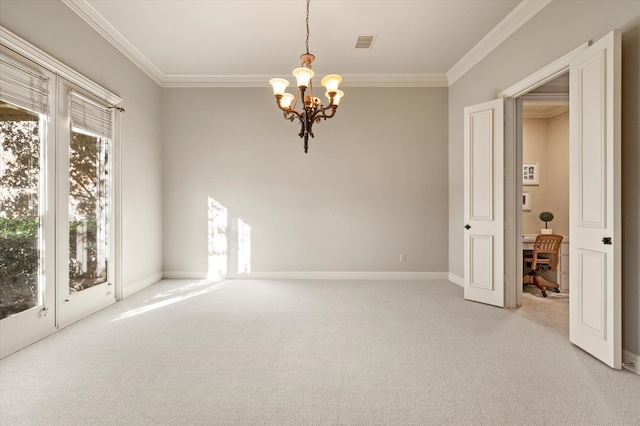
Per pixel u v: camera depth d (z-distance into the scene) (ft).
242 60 15.52
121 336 9.70
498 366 7.88
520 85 11.64
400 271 17.60
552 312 12.05
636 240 7.71
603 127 7.94
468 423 5.79
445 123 17.44
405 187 17.53
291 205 17.57
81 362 8.04
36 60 9.22
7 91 8.41
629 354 7.85
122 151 13.66
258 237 17.62
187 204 17.56
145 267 15.75
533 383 7.11
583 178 8.66
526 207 19.03
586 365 7.93
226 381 7.16
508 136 12.61
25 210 9.12
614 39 7.58
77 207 11.31
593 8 8.70
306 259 17.63
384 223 17.57
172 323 10.81
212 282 16.69
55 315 10.07
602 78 7.94
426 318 11.33
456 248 16.61
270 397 6.56
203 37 13.43
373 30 12.94
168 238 17.58
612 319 7.72
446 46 14.24
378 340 9.42
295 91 17.61
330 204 17.57
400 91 17.46
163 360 8.15
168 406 6.25
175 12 11.69
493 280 12.84
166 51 14.58
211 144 17.53
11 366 7.82
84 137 11.66
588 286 8.52
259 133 17.53
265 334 9.86
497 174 12.66
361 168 17.53
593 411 6.13
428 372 7.57
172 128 17.48
